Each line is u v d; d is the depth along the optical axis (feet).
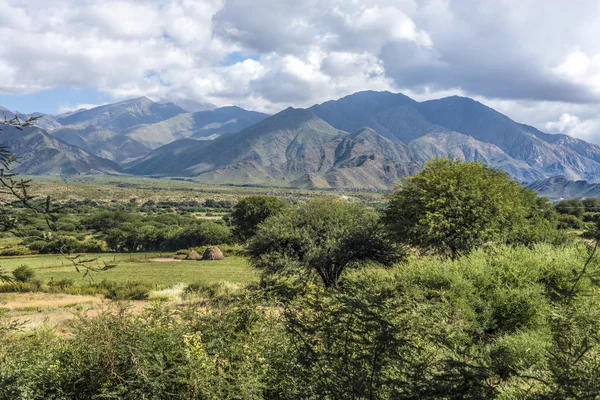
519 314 36.42
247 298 25.41
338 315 13.58
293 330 14.56
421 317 18.78
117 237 261.85
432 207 80.48
